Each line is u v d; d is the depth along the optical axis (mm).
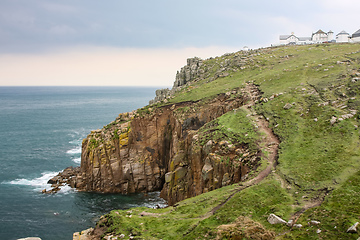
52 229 60594
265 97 71000
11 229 60344
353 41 129875
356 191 33844
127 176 80875
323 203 33031
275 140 53594
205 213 38625
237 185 44062
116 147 82062
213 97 83188
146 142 84500
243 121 63312
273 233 29766
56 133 168500
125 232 37469
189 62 125000
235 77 96812
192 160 62812
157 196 78250
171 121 85312
